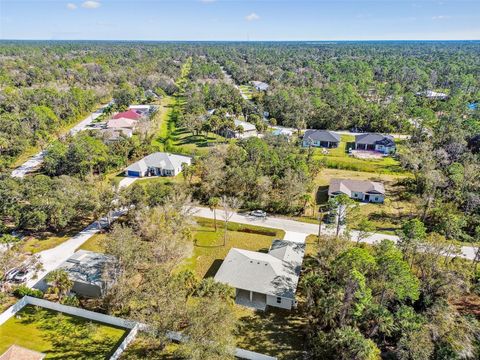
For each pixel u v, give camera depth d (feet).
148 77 522.47
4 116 299.17
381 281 102.78
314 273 122.93
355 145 301.63
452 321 99.30
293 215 190.08
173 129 339.98
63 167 228.02
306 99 392.68
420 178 208.64
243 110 393.91
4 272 128.36
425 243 127.24
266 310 122.93
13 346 99.50
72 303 118.32
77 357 98.84
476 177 201.98
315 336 105.91
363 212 192.85
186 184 209.15
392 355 97.25
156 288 103.91
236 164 217.77
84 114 393.91
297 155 245.45
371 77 562.25
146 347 103.09
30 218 155.43
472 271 127.44
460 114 352.90
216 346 85.51
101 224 174.81
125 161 254.27
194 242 163.12
